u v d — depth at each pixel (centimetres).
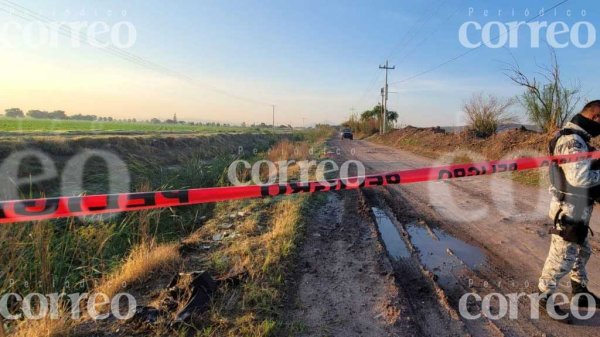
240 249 450
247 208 686
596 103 293
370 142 4056
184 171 1362
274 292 344
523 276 413
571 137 296
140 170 1418
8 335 290
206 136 2859
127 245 590
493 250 500
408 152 2311
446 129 2878
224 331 282
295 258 444
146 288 354
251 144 3553
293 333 290
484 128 1933
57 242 505
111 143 1622
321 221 631
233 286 352
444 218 669
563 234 306
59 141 1347
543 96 1299
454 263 455
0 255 391
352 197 819
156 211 700
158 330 279
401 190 926
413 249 503
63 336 273
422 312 336
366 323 309
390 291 365
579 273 335
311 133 5484
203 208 821
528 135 1451
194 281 328
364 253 472
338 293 361
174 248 448
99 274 455
